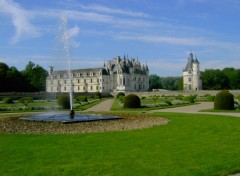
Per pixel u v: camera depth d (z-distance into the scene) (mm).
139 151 14289
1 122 25766
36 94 92688
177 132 19609
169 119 27453
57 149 14836
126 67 169625
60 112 38969
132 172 11141
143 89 177875
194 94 103188
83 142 16500
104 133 19359
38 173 11031
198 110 41219
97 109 45625
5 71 114562
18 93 88688
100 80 167625
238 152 13977
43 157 13297
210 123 24219
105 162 12430
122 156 13383
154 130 20500
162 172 11109
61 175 10828
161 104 52281
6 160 12820
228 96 41750
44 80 160500
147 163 12258
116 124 23844
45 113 36875
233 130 20438
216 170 11328
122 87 165250
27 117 29469
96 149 14773
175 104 54344
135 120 26656
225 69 179750
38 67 157125
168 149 14664
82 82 173125
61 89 173625
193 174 10883
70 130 20875
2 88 111750
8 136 18578
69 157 13289
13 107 46531
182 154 13672
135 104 46531
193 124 23609
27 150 14648
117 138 17594
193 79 156000
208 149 14617
